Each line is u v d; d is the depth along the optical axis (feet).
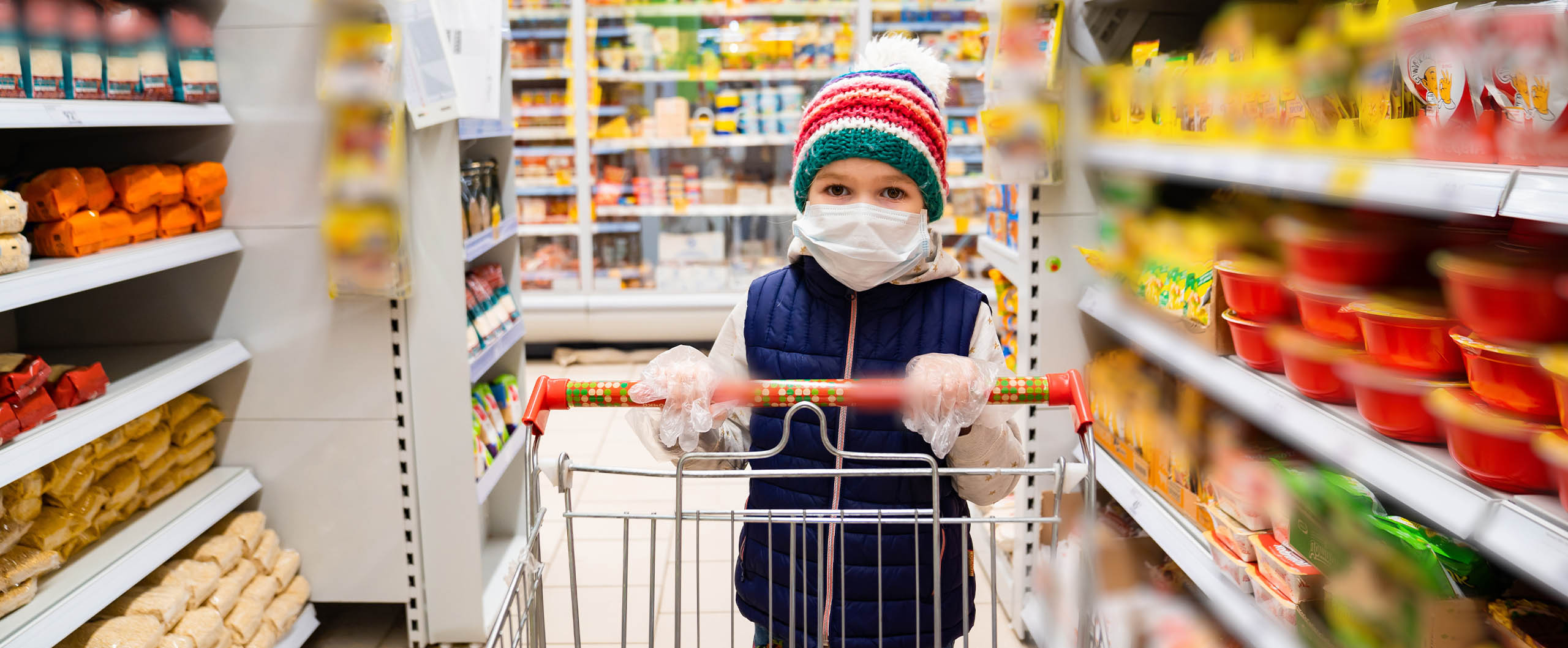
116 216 6.90
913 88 4.70
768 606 4.99
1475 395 4.20
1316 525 5.35
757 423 4.95
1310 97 5.02
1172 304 6.82
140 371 7.31
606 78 18.85
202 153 7.95
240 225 8.05
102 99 6.59
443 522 8.52
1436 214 5.30
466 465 8.46
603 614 9.22
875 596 4.83
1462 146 4.06
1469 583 4.52
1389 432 4.72
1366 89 4.75
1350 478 5.32
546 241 20.07
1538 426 3.84
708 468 5.07
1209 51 6.40
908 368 4.20
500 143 10.68
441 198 8.09
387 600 8.61
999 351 5.03
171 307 8.18
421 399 8.36
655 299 18.92
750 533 5.04
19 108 5.68
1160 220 7.27
